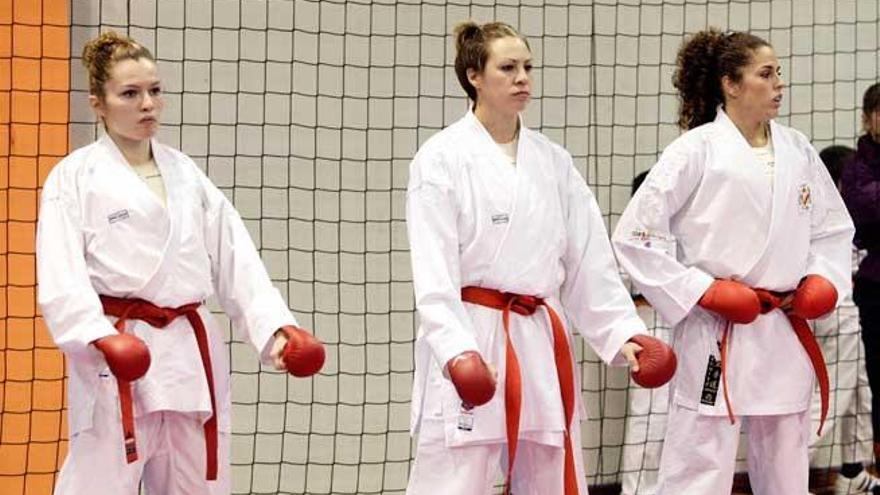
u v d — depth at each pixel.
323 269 13.84
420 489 8.77
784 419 9.73
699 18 14.77
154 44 13.19
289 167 13.68
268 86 13.59
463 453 8.65
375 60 13.91
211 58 13.39
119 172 8.54
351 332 13.96
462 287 8.79
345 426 13.98
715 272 9.67
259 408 13.76
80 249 8.34
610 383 14.29
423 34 14.02
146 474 8.89
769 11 14.96
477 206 8.70
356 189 13.91
